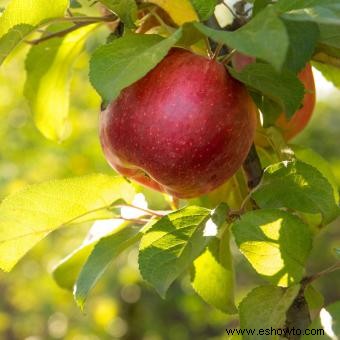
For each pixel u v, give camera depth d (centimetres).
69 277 79
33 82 80
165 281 64
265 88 65
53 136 83
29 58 79
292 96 65
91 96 226
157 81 65
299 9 62
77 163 234
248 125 66
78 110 230
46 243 250
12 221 70
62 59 80
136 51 63
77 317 262
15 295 267
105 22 72
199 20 66
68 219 71
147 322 270
